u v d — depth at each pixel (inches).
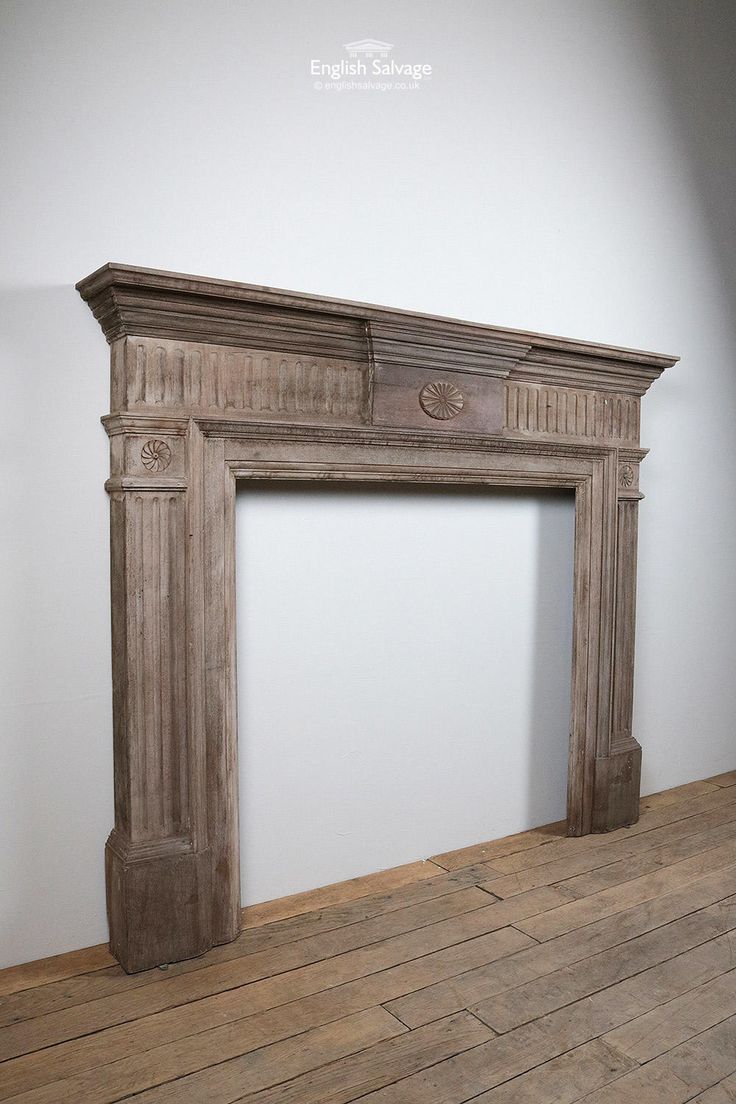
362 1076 76.2
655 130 144.0
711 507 156.8
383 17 114.0
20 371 89.8
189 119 99.1
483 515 125.6
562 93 132.1
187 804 95.7
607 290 139.2
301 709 110.5
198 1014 85.2
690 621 155.5
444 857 124.0
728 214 155.6
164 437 92.4
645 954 96.7
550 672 135.9
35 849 94.1
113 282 84.7
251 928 102.9
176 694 94.9
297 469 101.9
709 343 154.0
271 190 105.3
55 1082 75.3
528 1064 77.8
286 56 106.2
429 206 119.0
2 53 87.4
